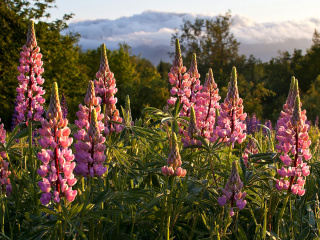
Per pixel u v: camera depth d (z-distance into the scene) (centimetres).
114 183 357
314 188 445
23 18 2942
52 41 3028
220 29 6134
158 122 465
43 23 3014
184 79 483
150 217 335
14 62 2622
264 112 4134
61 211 268
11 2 2903
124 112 434
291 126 330
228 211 320
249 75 6000
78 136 311
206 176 425
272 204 378
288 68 5806
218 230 314
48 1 3041
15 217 328
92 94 342
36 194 325
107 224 351
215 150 388
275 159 341
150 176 392
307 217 389
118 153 369
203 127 458
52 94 269
